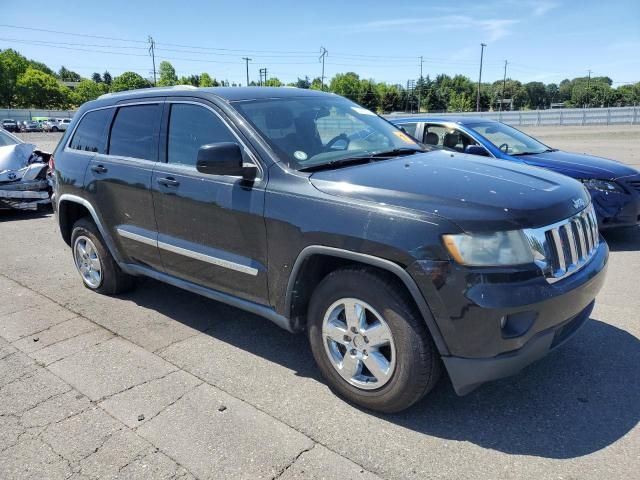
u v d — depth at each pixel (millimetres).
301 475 2566
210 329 4309
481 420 2967
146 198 4133
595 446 2717
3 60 96500
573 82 155875
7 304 4980
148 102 4281
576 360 3592
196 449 2783
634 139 23312
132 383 3479
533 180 3182
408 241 2670
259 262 3400
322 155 3521
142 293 5156
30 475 2629
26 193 9336
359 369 3082
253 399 3252
